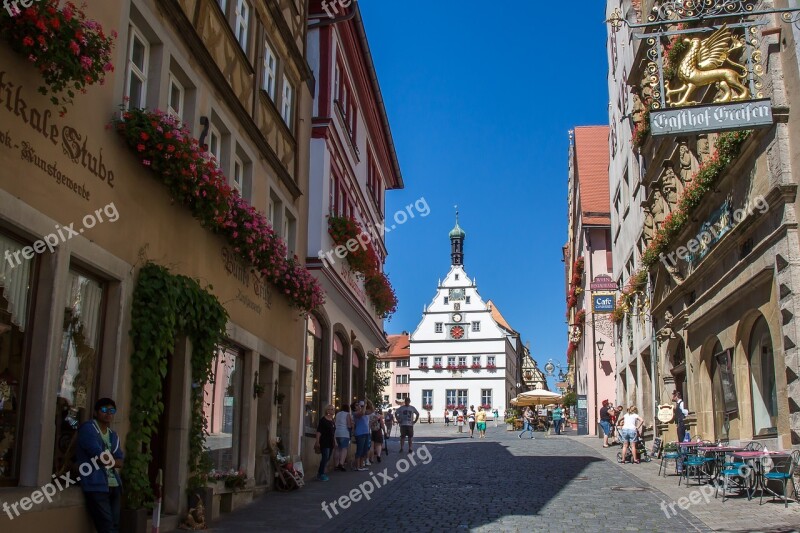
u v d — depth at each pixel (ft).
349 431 62.28
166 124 29.12
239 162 43.34
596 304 102.68
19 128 21.47
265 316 47.09
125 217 28.22
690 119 36.06
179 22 32.91
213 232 37.50
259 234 41.32
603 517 36.11
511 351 290.35
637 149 79.20
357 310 74.90
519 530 32.53
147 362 29.01
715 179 50.52
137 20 29.76
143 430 28.37
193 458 33.71
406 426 84.64
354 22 68.33
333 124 63.93
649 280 77.15
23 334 22.77
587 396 126.31
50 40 20.88
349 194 74.02
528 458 74.54
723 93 42.45
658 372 75.31
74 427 25.82
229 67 40.45
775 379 44.60
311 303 52.70
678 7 40.73
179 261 33.37
